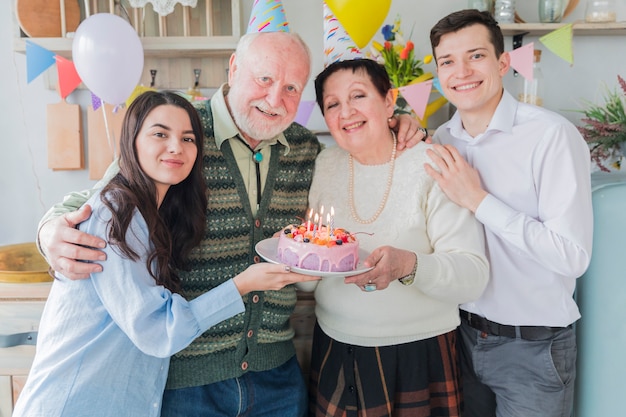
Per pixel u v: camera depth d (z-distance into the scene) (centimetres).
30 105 244
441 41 147
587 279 162
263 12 135
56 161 241
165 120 112
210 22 225
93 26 187
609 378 160
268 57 126
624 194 157
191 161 116
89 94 244
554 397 146
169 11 220
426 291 124
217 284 129
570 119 242
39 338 116
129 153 113
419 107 186
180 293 124
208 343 127
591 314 162
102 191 111
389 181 138
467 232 133
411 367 132
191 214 123
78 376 109
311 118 249
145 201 111
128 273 106
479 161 149
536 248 134
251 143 137
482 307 150
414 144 140
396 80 215
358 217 138
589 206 137
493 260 147
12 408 155
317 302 143
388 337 131
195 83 240
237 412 129
